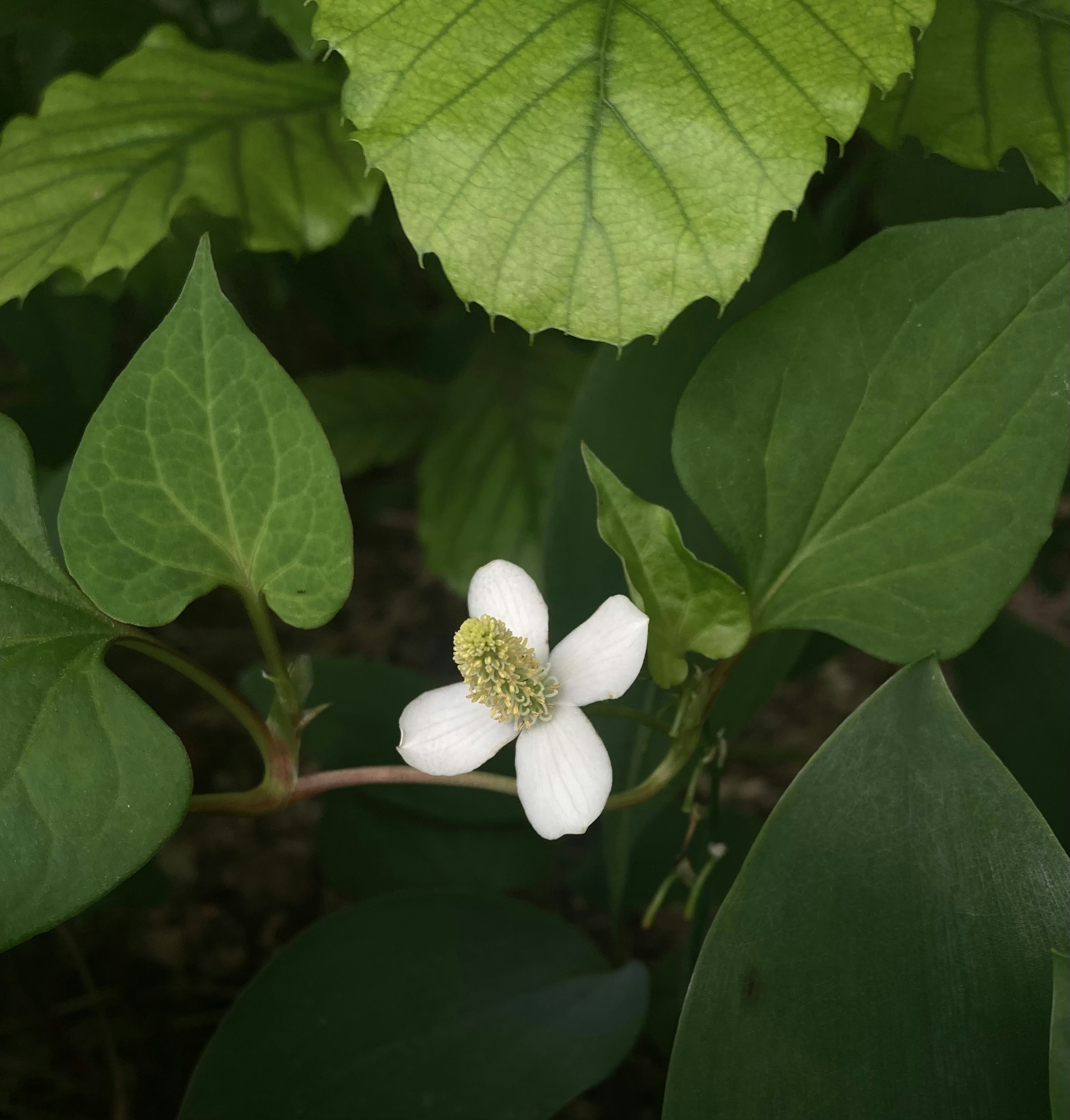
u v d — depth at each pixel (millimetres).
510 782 190
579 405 238
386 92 175
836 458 189
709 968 171
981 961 170
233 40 299
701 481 190
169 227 213
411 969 225
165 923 319
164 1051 289
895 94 202
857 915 172
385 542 454
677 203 173
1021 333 183
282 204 219
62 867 173
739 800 362
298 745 191
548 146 174
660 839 271
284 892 329
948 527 185
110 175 216
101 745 177
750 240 172
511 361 342
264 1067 212
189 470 179
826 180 299
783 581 191
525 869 265
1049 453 181
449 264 173
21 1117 274
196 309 175
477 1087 211
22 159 216
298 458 177
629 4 178
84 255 210
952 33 203
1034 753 274
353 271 366
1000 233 183
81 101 221
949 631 184
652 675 186
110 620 184
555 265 173
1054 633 413
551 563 239
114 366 371
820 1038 170
